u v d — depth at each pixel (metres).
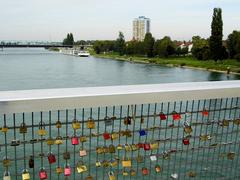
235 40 85.56
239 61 83.25
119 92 2.91
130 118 3.44
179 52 114.69
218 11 81.69
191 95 3.19
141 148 3.86
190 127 3.81
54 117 15.51
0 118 12.74
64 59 130.00
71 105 2.71
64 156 3.32
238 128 4.13
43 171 3.25
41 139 3.16
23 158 3.22
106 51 170.12
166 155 3.83
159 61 100.44
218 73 71.50
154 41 119.62
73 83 50.62
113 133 3.40
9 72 65.50
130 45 136.00
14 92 2.77
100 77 59.81
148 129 3.58
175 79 58.91
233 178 4.27
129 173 3.81
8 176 3.18
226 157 4.20
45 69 75.25
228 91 3.38
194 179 4.28
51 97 2.63
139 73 68.50
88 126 3.30
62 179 8.28
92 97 2.77
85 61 114.50
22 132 3.08
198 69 79.50
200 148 4.00
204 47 94.94
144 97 2.98
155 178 4.12
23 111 2.56
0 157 9.34
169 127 3.73
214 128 4.09
